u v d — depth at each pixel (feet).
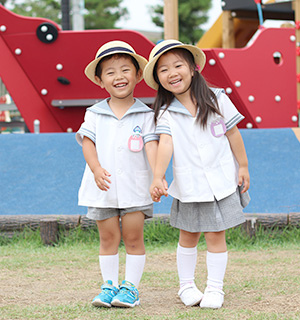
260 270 12.60
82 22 53.67
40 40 20.56
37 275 12.64
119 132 10.25
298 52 22.24
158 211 17.56
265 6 27.32
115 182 10.14
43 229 16.12
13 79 21.54
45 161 18.89
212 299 9.66
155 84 10.41
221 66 20.95
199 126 10.03
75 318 9.21
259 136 19.24
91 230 16.51
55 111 21.54
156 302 10.19
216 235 10.01
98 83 10.70
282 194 17.71
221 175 10.03
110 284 10.18
